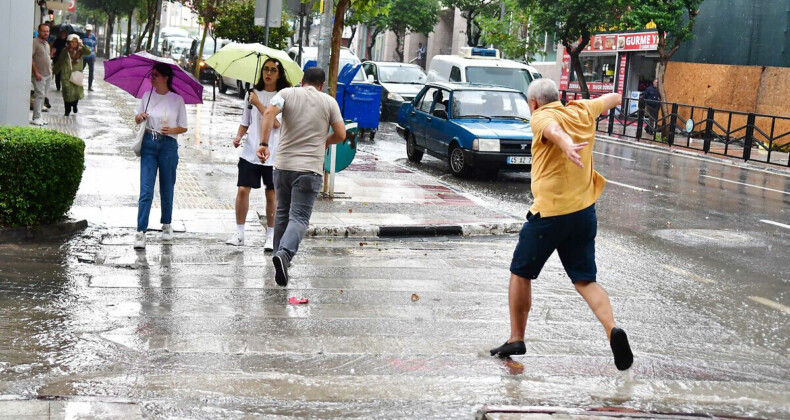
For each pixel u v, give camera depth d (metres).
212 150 17.94
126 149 16.39
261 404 5.05
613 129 32.00
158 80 9.32
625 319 7.48
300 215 7.99
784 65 29.84
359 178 15.46
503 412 4.84
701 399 5.43
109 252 9.05
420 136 19.30
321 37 13.64
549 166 5.92
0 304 6.96
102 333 6.35
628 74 37.44
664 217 13.48
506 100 18.73
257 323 6.81
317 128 8.05
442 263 9.48
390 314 7.28
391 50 67.25
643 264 9.96
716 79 31.28
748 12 31.33
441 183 15.45
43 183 9.38
